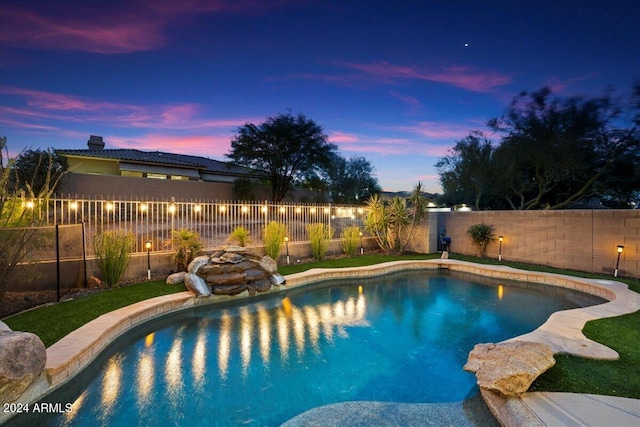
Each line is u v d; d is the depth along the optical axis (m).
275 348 5.28
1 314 5.42
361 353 5.14
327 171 25.62
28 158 13.66
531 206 18.97
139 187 17.62
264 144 21.81
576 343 4.52
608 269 9.67
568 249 10.65
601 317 5.64
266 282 8.09
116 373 4.41
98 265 7.68
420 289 9.09
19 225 6.09
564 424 2.77
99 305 6.03
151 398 3.83
